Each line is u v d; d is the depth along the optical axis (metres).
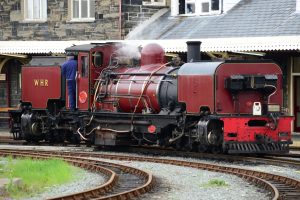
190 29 40.41
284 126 28.09
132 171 24.33
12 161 26.27
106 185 20.17
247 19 38.91
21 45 42.34
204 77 28.17
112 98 32.25
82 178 22.95
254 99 28.28
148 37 41.59
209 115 27.95
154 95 30.38
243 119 27.69
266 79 28.05
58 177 22.41
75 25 44.69
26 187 20.67
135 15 43.34
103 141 32.47
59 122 35.22
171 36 40.47
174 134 29.72
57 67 35.09
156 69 31.00
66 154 29.95
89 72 33.00
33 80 36.09
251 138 27.72
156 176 23.27
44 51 41.84
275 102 28.50
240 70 28.08
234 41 35.53
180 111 29.45
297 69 37.38
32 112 36.12
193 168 25.34
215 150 28.66
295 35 35.62
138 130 31.17
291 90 37.31
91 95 33.03
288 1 38.72
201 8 41.53
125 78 32.00
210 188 20.75
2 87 46.81
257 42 34.91
